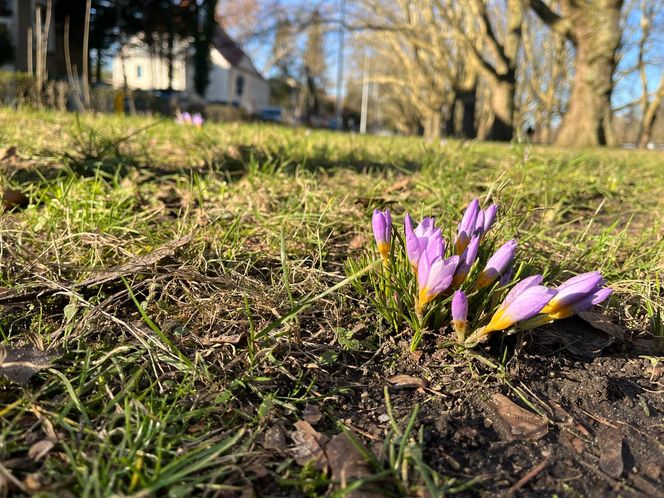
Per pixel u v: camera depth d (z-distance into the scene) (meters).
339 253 0.42
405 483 0.20
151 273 0.33
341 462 0.21
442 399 0.26
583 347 0.31
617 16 2.90
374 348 0.30
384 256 0.31
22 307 0.31
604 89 2.98
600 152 1.53
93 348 0.27
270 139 0.96
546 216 0.55
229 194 0.56
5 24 4.12
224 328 0.30
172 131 1.07
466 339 0.29
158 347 0.28
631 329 0.34
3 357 0.25
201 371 0.26
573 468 0.22
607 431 0.25
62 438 0.21
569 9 2.93
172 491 0.18
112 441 0.21
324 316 0.33
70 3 4.50
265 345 0.29
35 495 0.17
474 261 0.31
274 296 0.34
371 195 0.55
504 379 0.28
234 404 0.25
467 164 0.75
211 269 0.37
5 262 0.34
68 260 0.36
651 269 0.41
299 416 0.24
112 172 0.60
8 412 0.22
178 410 0.24
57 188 0.47
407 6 5.05
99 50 4.98
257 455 0.21
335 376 0.28
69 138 0.80
